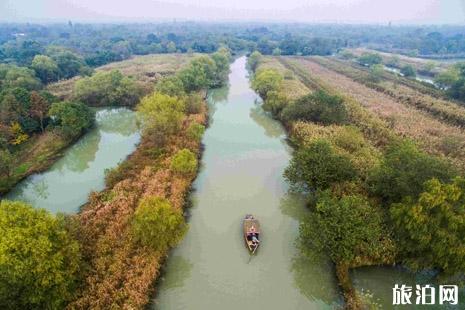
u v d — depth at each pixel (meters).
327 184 46.53
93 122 77.38
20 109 67.56
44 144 65.00
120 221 41.16
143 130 68.62
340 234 35.41
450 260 32.44
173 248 40.12
